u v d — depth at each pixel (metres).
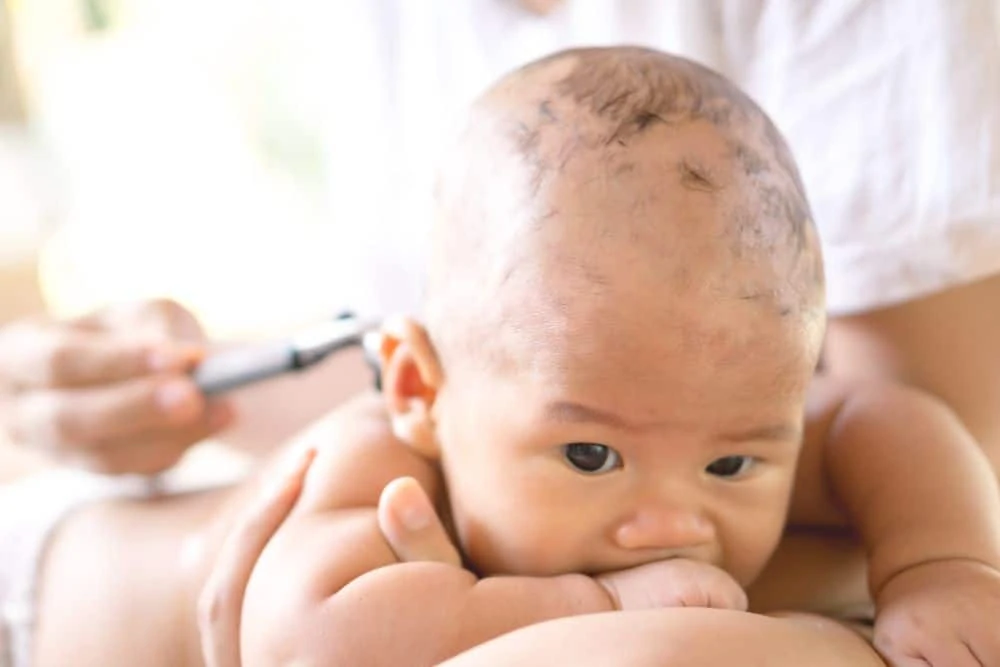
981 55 0.78
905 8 0.80
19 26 2.09
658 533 0.65
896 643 0.60
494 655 0.54
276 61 2.39
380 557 0.66
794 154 0.82
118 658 0.90
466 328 0.68
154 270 2.11
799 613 0.71
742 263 0.62
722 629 0.55
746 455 0.66
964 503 0.69
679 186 0.63
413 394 0.77
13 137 1.96
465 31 1.05
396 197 1.13
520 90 0.71
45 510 1.01
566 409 0.63
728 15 0.89
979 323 0.82
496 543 0.68
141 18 2.39
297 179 2.42
